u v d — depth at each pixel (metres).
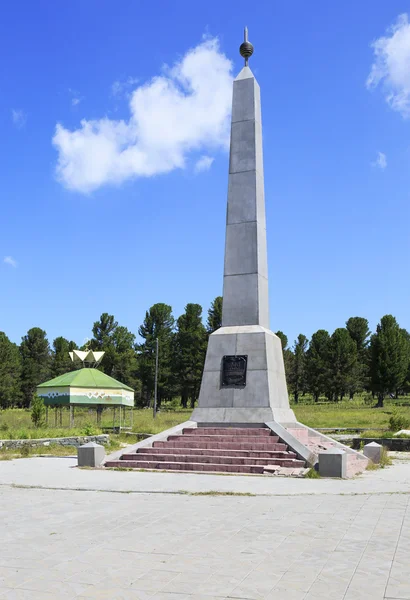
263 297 22.64
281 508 11.23
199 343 81.31
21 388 88.31
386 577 6.87
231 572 7.16
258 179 23.27
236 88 23.94
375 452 20.02
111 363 84.69
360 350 95.38
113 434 33.25
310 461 17.05
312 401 94.25
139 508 11.30
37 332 97.88
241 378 21.16
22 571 7.30
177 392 83.06
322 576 6.96
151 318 84.81
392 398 95.44
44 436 27.33
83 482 14.87
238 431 19.77
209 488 13.77
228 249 22.75
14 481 15.08
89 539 8.86
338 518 10.23
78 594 6.45
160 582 6.82
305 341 100.44
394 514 10.55
